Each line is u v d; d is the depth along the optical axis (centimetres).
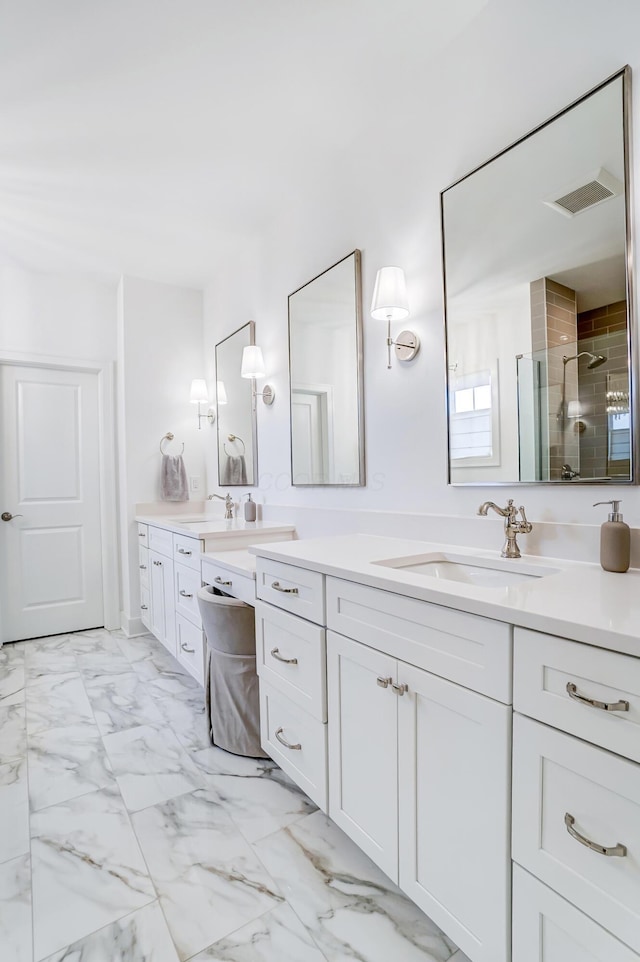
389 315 173
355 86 173
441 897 101
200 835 144
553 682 79
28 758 185
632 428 117
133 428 339
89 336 345
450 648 97
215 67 162
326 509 223
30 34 147
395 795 112
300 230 241
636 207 116
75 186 230
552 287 133
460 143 158
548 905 80
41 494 333
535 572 126
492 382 150
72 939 110
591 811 74
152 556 303
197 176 224
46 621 335
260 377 279
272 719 165
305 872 130
